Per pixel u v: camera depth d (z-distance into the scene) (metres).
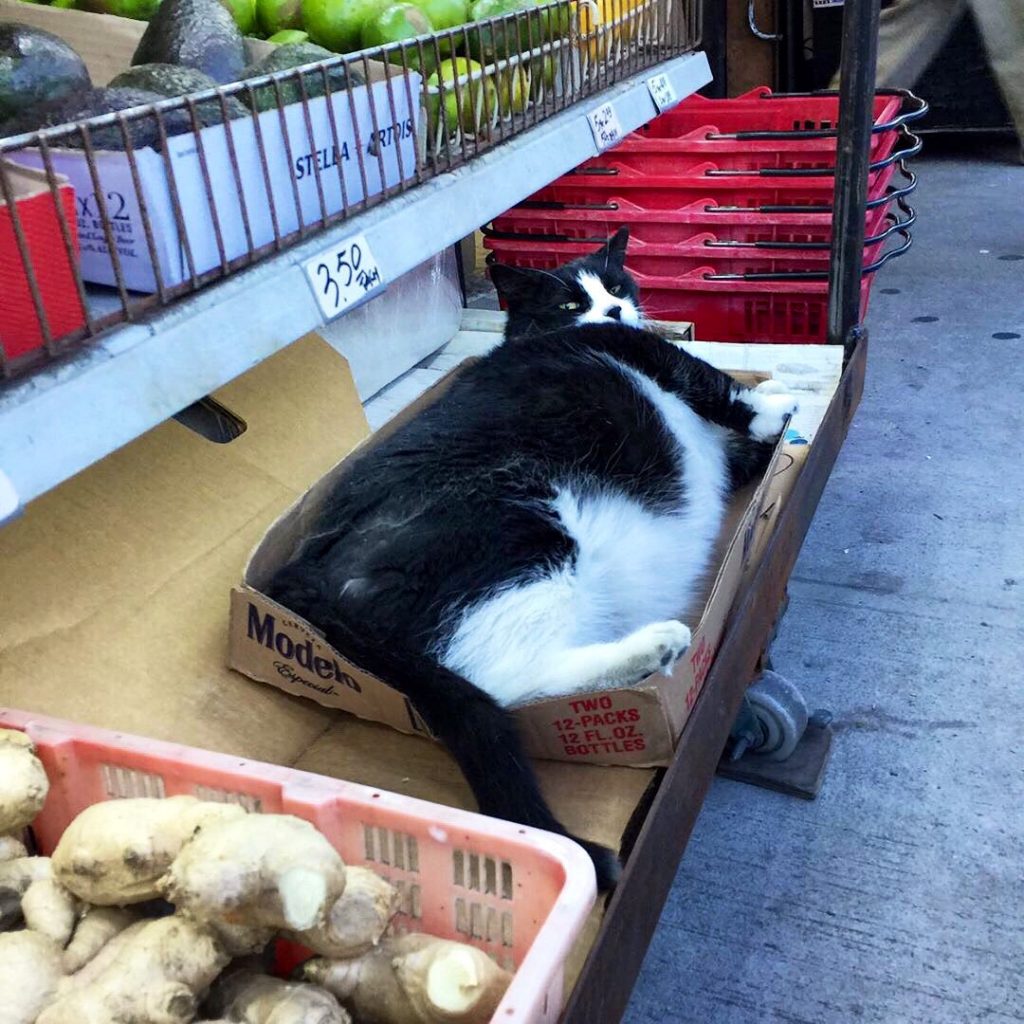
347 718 1.16
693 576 1.44
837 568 2.20
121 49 1.25
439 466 1.25
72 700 0.97
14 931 0.69
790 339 2.36
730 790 1.67
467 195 1.15
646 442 1.44
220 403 1.31
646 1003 1.34
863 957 1.38
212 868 0.61
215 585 1.15
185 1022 0.63
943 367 3.05
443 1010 0.63
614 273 1.94
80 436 0.69
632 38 1.73
